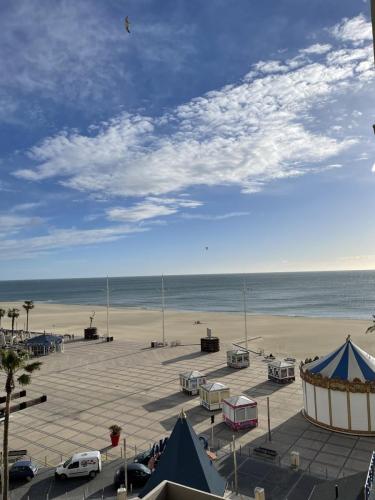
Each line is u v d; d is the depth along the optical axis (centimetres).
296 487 2422
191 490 1420
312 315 13138
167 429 3397
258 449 2845
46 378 5141
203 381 4362
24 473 2652
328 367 3403
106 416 3744
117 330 9900
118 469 2648
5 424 2428
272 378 4703
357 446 2956
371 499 1645
